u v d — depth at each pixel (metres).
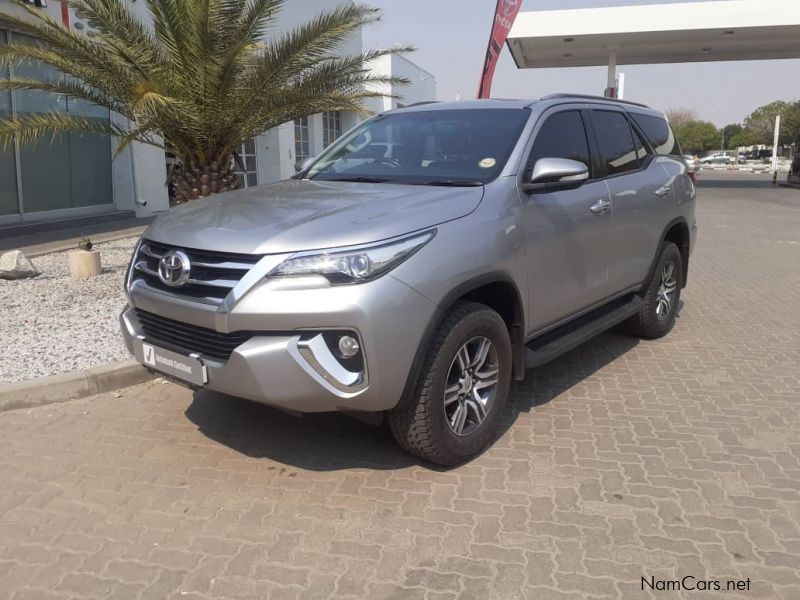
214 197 4.38
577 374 5.33
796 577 2.88
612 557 3.01
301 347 3.21
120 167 14.19
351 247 3.24
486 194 3.92
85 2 7.75
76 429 4.32
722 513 3.35
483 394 3.94
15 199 11.95
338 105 9.02
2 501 3.49
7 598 2.79
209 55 7.70
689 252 6.62
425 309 3.37
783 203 22.92
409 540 3.14
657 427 4.34
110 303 7.07
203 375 3.44
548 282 4.33
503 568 2.95
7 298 7.21
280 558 3.03
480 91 13.34
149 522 3.31
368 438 4.16
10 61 7.80
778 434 4.23
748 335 6.43
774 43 27.36
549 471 3.77
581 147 4.91
